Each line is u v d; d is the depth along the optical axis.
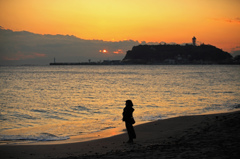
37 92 50.78
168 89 54.72
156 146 10.27
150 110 27.00
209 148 9.05
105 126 18.59
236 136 10.88
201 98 38.12
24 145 12.73
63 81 86.00
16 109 29.50
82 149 11.51
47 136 15.51
